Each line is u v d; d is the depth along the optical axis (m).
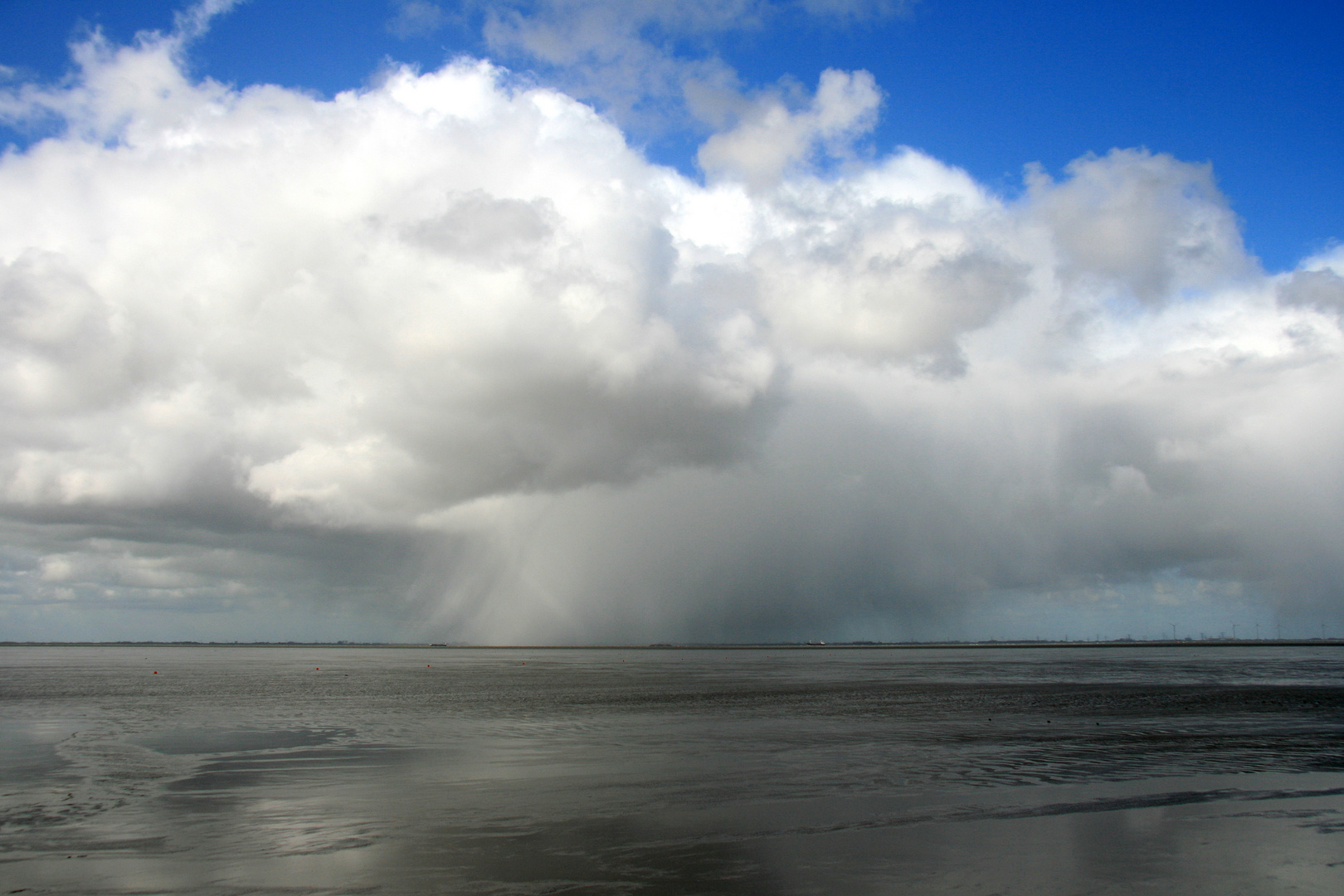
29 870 19.14
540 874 18.55
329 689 86.50
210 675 122.56
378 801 26.45
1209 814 24.03
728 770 32.09
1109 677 103.38
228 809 25.42
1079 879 17.98
